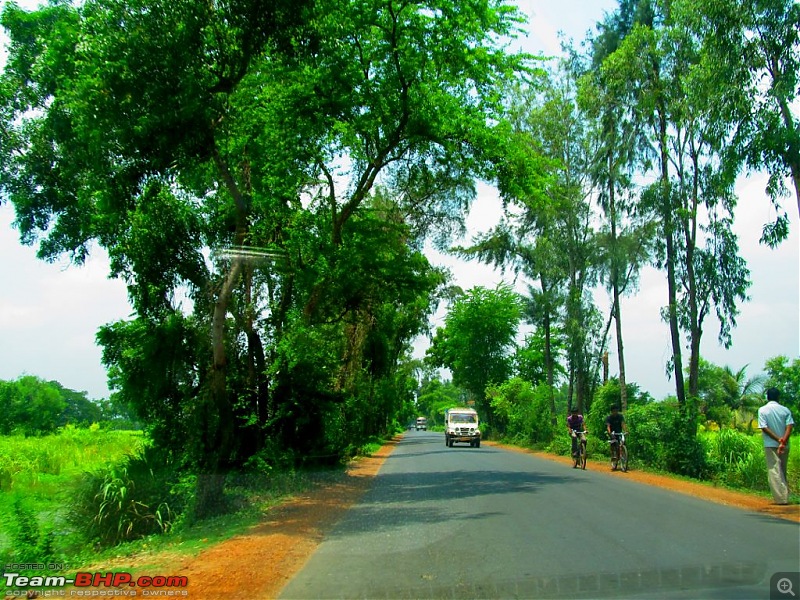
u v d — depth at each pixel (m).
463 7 16.98
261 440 18.02
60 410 72.75
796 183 17.83
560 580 6.68
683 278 26.58
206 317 17.27
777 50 18.00
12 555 9.09
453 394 126.19
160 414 16.17
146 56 11.18
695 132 23.67
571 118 31.91
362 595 6.39
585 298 34.41
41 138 18.03
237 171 18.09
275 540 9.61
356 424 27.30
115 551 9.88
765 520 10.26
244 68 12.88
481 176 20.53
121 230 16.84
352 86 17.81
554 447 30.61
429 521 10.70
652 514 10.91
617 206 27.75
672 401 26.84
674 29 24.20
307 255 19.17
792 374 44.88
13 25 17.86
